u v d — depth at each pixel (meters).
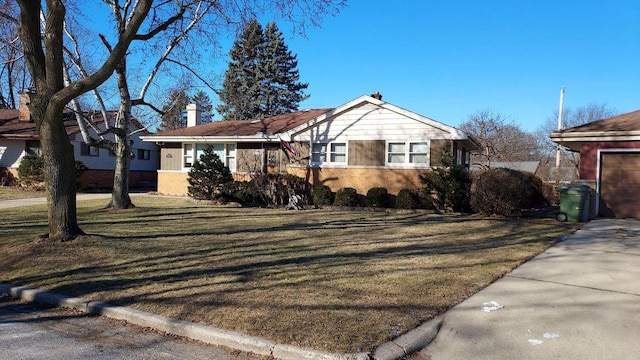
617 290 5.64
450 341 4.23
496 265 6.88
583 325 4.52
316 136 17.77
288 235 9.78
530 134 48.09
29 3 7.99
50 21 8.09
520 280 6.09
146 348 4.26
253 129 20.69
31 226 11.09
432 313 4.81
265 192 17.72
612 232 10.31
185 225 11.38
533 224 11.69
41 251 7.79
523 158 45.94
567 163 40.56
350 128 17.19
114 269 6.75
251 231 10.37
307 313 4.76
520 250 8.05
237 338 4.21
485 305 5.08
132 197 20.67
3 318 5.15
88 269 6.77
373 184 16.77
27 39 8.18
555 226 11.31
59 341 4.43
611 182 13.37
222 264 6.98
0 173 26.22
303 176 17.86
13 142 26.02
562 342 4.14
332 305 5.00
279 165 19.47
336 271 6.50
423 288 5.64
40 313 5.33
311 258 7.40
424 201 15.19
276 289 5.62
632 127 13.06
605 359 3.81
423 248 8.27
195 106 25.88
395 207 15.82
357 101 16.81
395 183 16.44
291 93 42.12
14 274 6.62
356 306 4.97
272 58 41.97
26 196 21.02
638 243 8.88
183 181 21.84
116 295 5.57
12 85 32.66
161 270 6.66
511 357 3.89
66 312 5.34
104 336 4.58
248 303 5.11
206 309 4.96
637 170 13.02
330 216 13.61
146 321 4.81
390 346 3.99
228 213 14.32
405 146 16.33
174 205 16.81
